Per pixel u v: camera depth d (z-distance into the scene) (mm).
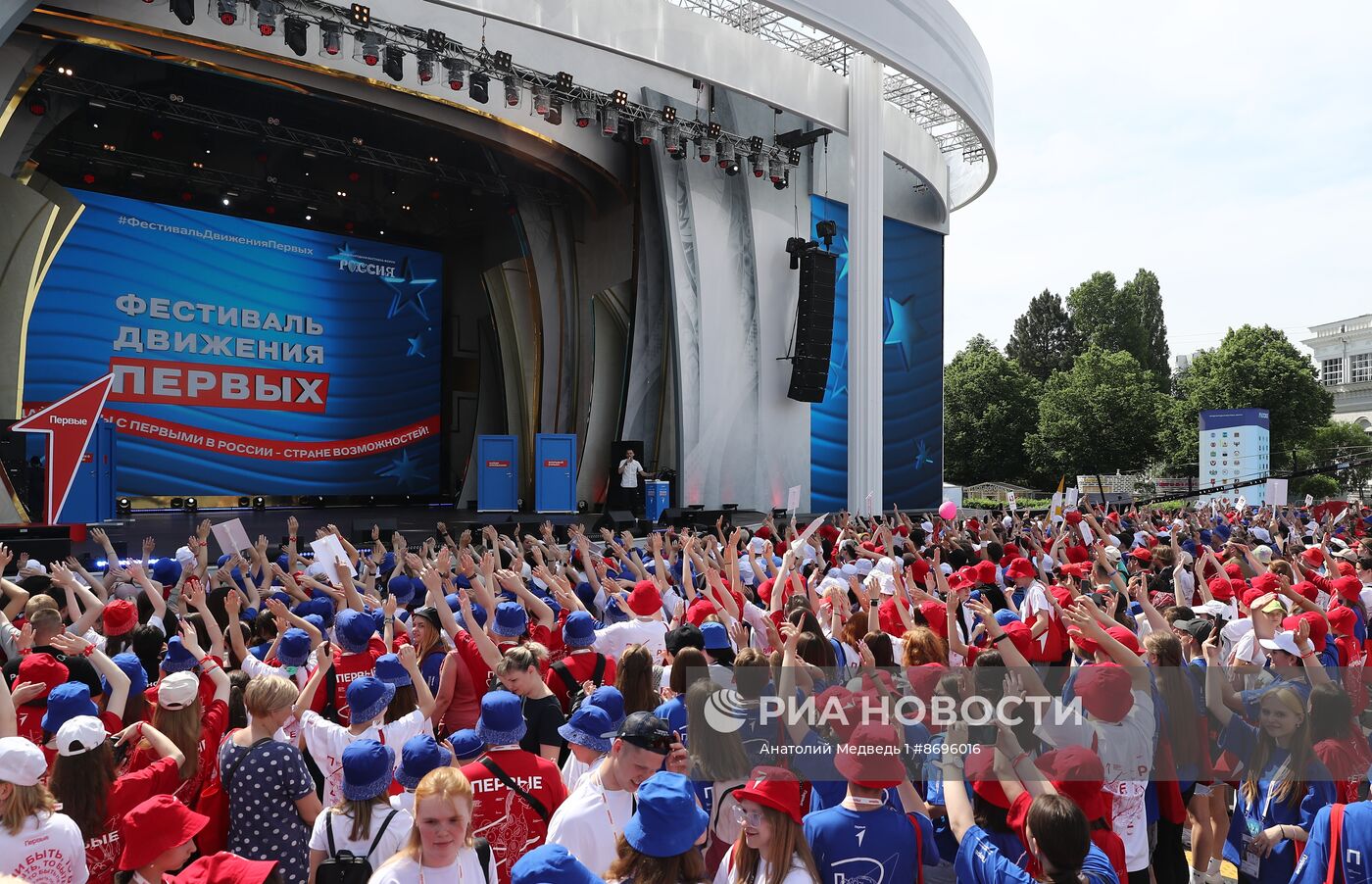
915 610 6086
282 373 26016
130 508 23156
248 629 6070
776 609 6684
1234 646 6219
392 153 24453
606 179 25531
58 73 18875
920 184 29578
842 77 24391
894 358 28438
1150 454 48719
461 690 5148
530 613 6527
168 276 24078
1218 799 5492
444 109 21391
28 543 12336
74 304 22594
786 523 22312
